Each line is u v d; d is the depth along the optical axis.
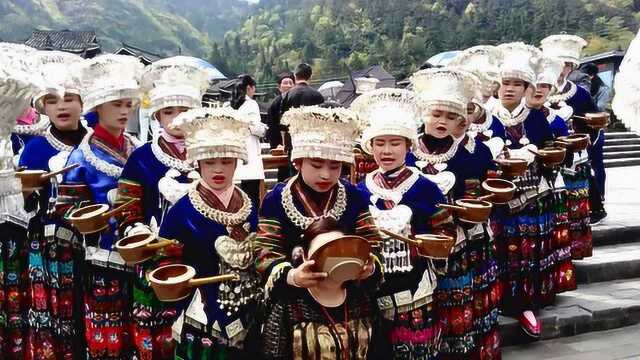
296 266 2.45
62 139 3.59
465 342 3.33
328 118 2.41
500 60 4.13
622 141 14.84
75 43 22.06
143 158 3.09
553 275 4.41
